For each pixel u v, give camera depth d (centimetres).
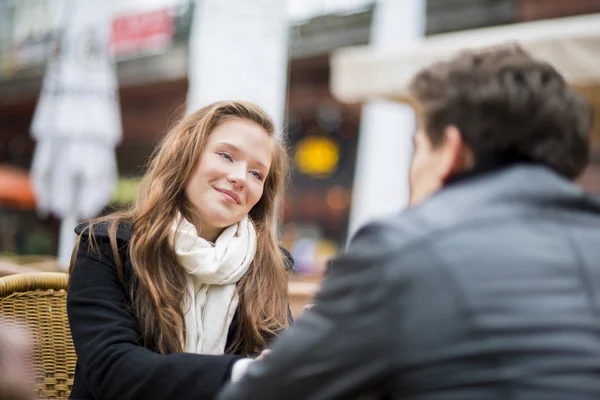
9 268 249
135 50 1162
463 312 83
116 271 149
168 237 149
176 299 147
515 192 93
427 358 83
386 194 465
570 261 88
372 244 90
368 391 88
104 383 132
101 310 143
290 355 92
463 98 97
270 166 171
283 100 351
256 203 173
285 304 168
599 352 83
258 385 95
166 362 129
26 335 89
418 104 105
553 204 94
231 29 336
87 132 514
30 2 1193
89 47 525
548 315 84
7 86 1327
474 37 349
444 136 100
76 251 152
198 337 149
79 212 516
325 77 1046
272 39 340
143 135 1402
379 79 376
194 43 349
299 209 1578
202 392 126
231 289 155
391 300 86
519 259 87
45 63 1148
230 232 157
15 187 1082
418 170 105
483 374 81
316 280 333
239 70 335
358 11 966
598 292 87
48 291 174
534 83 97
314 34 1001
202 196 153
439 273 85
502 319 83
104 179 523
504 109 96
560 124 96
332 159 1416
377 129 475
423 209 94
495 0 828
